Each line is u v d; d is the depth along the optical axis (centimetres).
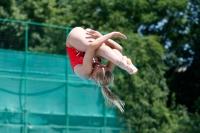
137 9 3862
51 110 3016
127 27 3759
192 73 4109
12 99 2909
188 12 4150
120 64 1246
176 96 4053
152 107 3284
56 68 3070
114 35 1256
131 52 3300
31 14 3716
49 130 2992
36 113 2967
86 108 3128
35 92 2984
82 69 1286
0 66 2905
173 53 3994
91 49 1250
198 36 4147
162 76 3372
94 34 1301
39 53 3028
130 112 3231
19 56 2967
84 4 3784
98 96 3175
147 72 3319
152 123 3262
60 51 3102
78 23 3734
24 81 2962
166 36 4147
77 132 3078
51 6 3750
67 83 3091
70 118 3070
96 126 3139
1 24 2994
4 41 2984
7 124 2866
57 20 3697
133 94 3253
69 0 3941
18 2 3778
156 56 3356
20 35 3030
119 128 3198
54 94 3042
